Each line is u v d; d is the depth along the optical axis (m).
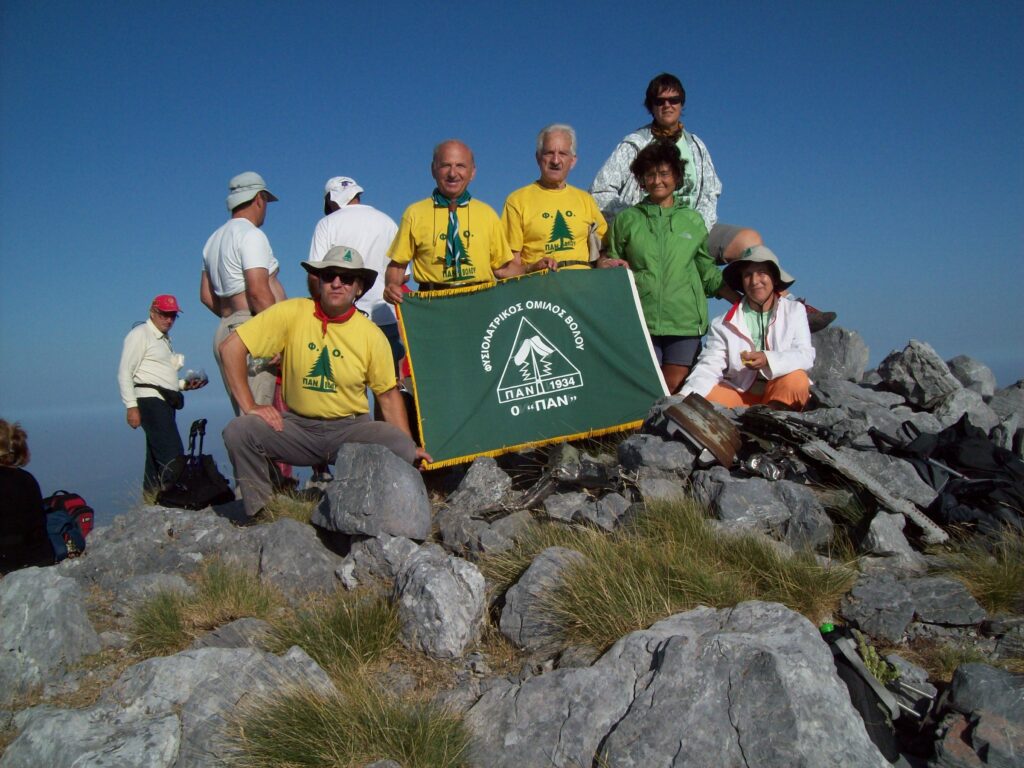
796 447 6.09
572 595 4.81
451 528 6.05
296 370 6.33
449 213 7.05
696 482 5.85
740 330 7.02
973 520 5.54
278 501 6.67
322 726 4.09
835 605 4.96
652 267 7.49
